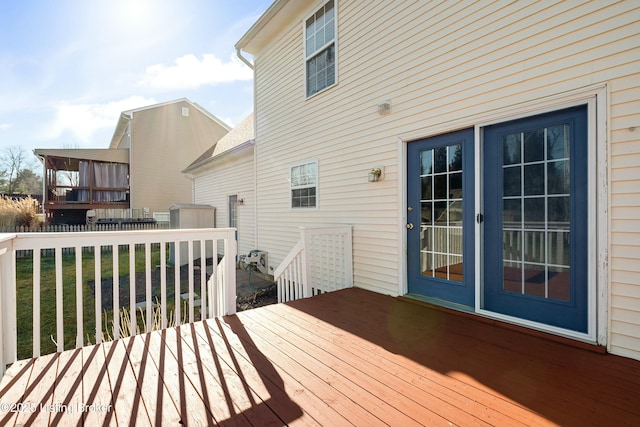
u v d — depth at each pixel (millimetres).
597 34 2346
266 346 2424
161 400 1734
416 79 3609
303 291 3896
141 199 13922
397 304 3502
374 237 4137
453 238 3307
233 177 8680
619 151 2242
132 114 13758
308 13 5406
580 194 2457
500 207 2928
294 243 5891
